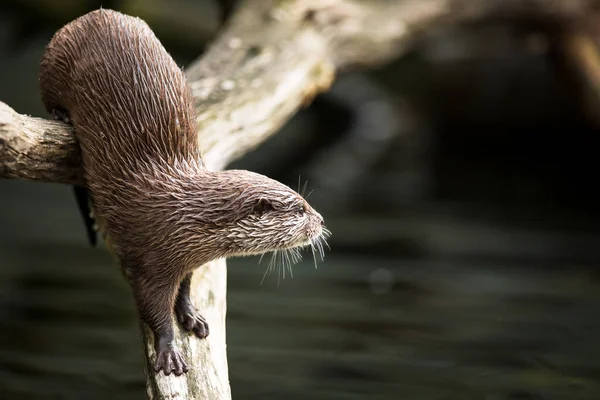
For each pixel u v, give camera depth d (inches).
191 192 250.5
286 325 434.3
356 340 415.5
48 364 374.6
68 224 644.7
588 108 627.5
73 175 267.6
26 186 788.0
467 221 693.3
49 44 267.9
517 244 617.6
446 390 356.5
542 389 358.3
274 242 262.8
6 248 563.2
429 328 434.6
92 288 482.9
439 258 575.8
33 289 476.1
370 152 868.6
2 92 955.3
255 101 382.0
